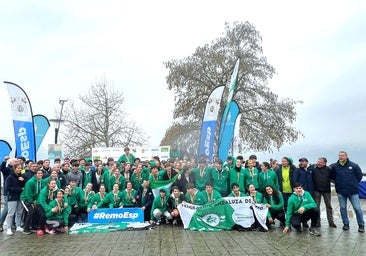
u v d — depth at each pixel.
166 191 13.44
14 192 12.30
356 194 11.69
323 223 13.57
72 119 39.16
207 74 36.44
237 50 36.59
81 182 14.65
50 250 9.72
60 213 12.45
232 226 12.33
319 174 12.48
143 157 24.77
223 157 17.84
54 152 23.05
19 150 16.75
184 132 36.31
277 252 9.01
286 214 11.98
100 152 24.92
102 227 12.69
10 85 16.86
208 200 12.94
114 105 39.22
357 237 10.73
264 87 36.44
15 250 9.79
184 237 11.16
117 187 13.95
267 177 13.25
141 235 11.58
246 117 35.66
